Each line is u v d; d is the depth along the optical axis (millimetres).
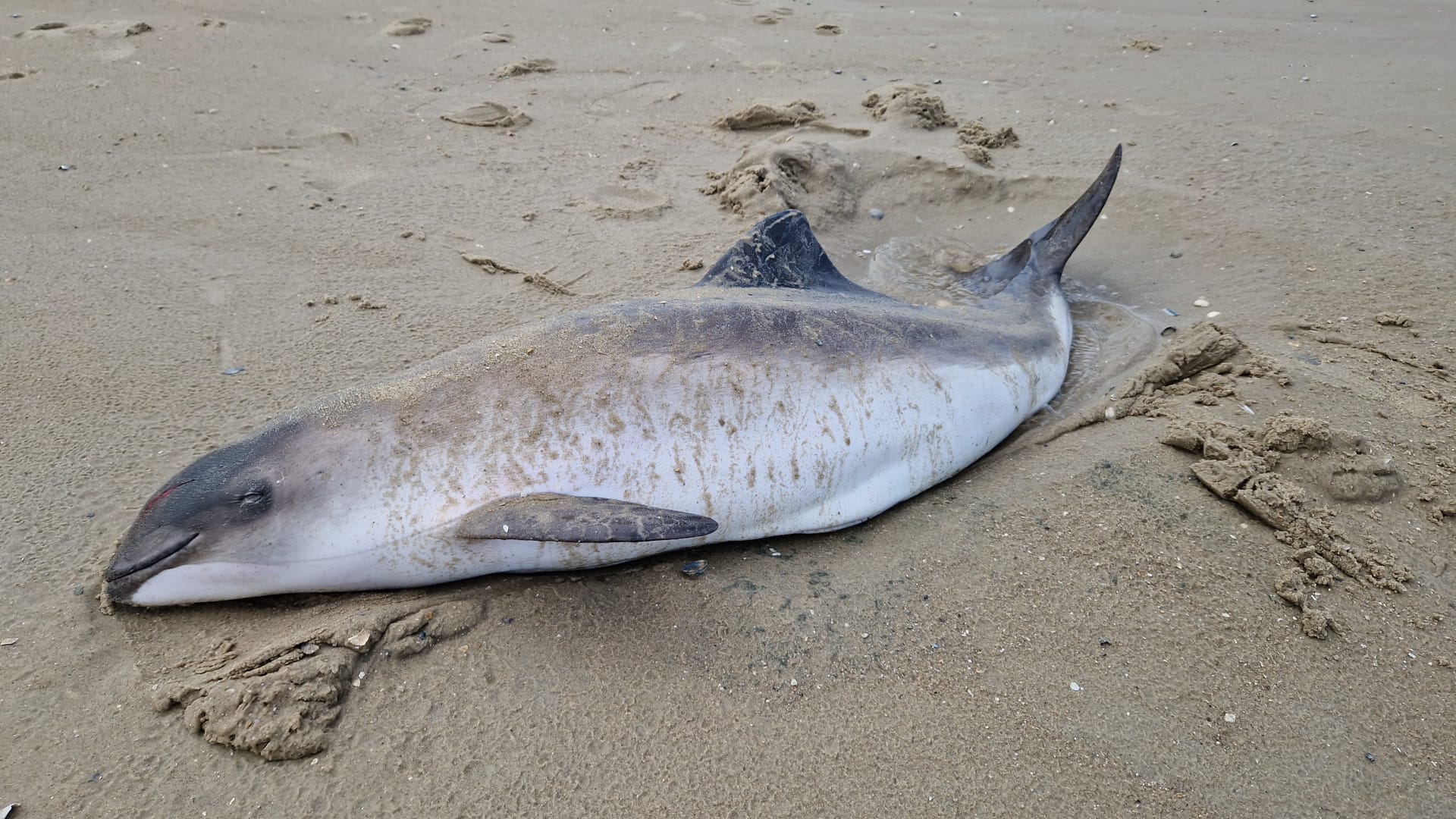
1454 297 1198
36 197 1461
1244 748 692
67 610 761
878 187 1623
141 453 936
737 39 2410
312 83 2027
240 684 688
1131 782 668
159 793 641
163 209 1446
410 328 1178
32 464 912
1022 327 1112
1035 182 1586
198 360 1093
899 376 942
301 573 790
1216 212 1446
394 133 1795
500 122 1854
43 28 2258
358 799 644
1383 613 787
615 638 762
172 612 779
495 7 2646
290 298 1232
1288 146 1693
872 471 913
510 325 1189
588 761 670
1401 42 2367
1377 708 720
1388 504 881
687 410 850
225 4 2504
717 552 866
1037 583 814
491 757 671
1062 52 2332
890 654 755
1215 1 2842
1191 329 1166
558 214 1497
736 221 1485
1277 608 794
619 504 773
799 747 685
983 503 915
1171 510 881
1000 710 713
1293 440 912
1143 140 1745
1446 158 1607
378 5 2602
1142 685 733
